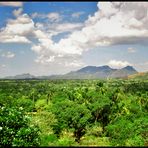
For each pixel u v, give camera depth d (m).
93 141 36.97
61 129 54.25
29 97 112.56
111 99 74.12
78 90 84.06
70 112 58.09
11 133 18.14
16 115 19.39
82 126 56.53
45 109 77.56
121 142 35.84
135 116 49.59
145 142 32.31
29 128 18.92
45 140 24.33
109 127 45.28
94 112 63.72
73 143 29.30
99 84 89.25
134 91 127.62
